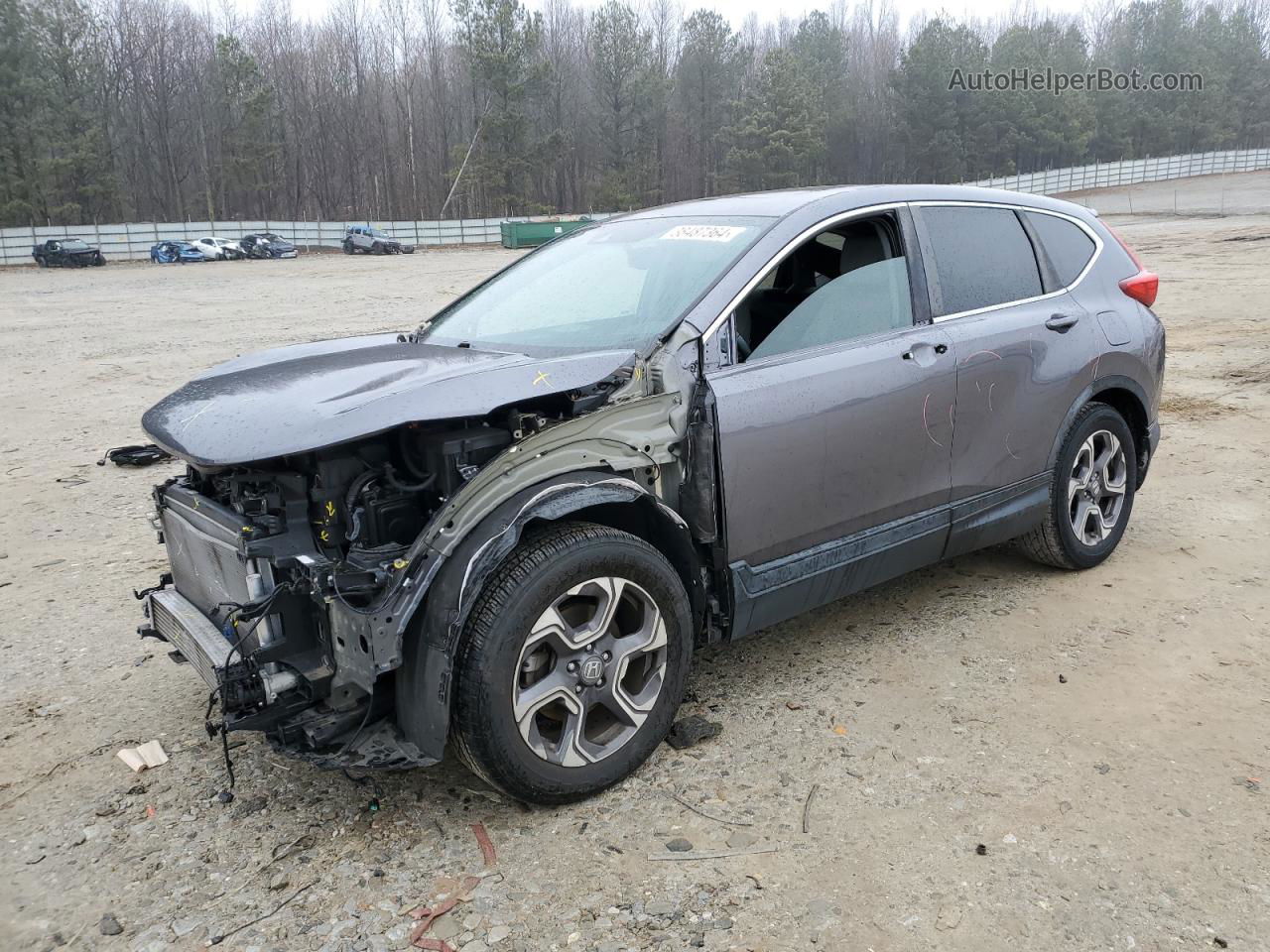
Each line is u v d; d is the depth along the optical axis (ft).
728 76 271.69
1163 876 8.74
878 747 10.96
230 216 257.75
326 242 196.65
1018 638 13.60
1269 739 10.87
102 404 34.88
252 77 237.04
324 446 8.70
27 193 211.20
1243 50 305.73
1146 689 12.07
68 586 17.01
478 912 8.55
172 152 253.03
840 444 11.70
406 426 9.75
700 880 8.87
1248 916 8.22
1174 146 294.87
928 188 13.71
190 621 10.37
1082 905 8.40
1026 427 13.99
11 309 79.05
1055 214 15.49
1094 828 9.42
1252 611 14.20
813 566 11.75
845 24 344.49
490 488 9.20
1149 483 20.88
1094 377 14.89
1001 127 252.21
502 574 9.23
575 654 9.74
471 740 9.16
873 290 12.64
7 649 14.47
